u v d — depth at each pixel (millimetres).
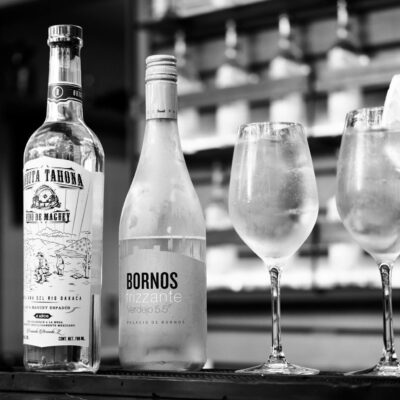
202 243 800
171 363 757
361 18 3270
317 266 3105
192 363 763
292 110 3182
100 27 3920
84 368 765
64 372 729
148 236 776
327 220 3064
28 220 779
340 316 3160
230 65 3361
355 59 3113
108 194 3773
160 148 814
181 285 765
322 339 3186
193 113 3457
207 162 3494
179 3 3518
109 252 3682
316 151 3227
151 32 3676
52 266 764
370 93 3104
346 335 3141
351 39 3129
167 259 764
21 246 3900
